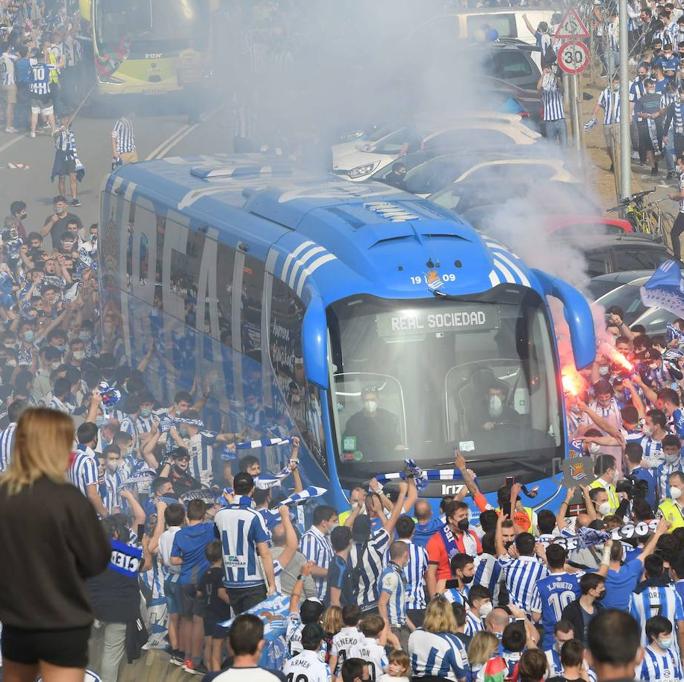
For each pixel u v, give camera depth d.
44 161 124.12
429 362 49.78
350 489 48.38
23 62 133.25
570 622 36.22
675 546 40.16
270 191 60.50
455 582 41.84
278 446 53.38
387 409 49.28
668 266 61.41
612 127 106.31
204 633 42.41
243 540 41.16
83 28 142.62
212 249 60.84
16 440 18.73
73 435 19.08
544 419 50.88
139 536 44.81
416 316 49.88
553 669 36.19
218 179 68.31
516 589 39.94
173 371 66.38
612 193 107.00
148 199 69.38
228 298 58.81
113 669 40.75
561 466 46.94
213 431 61.34
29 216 106.62
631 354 60.19
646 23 129.88
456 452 47.81
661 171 113.12
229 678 27.48
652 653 36.41
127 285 72.44
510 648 35.03
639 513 42.72
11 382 68.25
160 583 45.66
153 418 56.31
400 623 41.31
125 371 64.12
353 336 49.41
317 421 49.19
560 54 89.19
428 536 44.03
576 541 40.94
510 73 121.69
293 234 54.78
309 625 34.97
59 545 18.53
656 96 109.69
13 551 18.50
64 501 18.59
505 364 50.62
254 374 56.03
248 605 41.44
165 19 136.50
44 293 76.62
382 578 40.84
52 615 18.53
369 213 54.94
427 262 50.88
